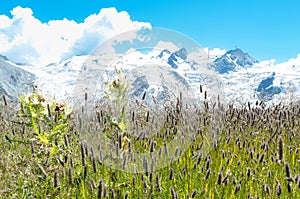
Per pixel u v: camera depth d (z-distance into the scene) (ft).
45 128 18.38
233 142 22.16
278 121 23.86
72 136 19.27
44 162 16.25
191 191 15.39
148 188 14.90
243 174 16.71
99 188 13.10
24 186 15.21
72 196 15.29
